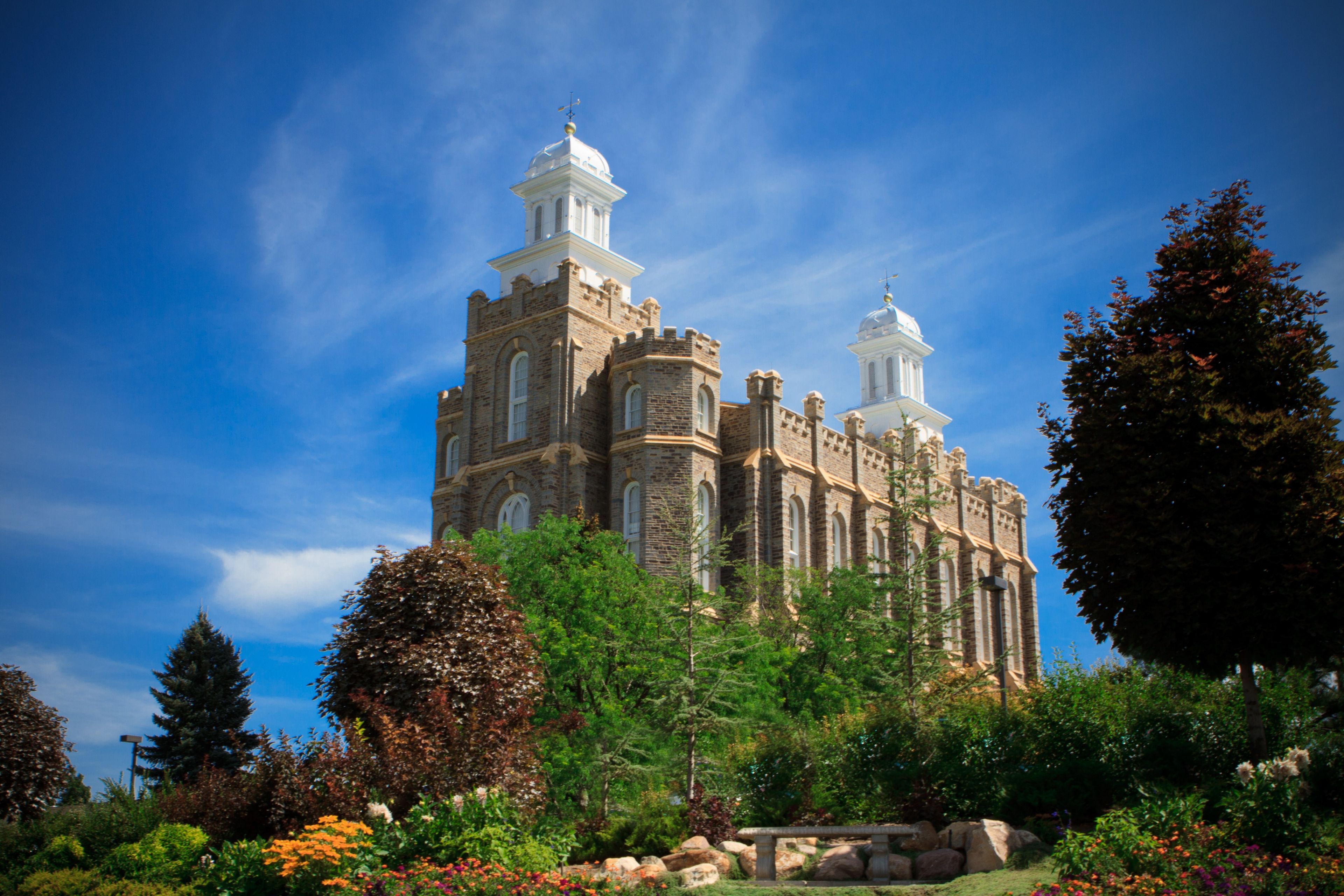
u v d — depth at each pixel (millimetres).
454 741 21203
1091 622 22609
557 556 36344
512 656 24953
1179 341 22281
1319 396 21625
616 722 28547
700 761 25094
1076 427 22938
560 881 16391
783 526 48906
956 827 19141
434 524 55250
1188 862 14953
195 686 59969
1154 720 22062
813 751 23406
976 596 63781
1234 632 20797
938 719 23125
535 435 50875
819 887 17781
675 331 49719
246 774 22047
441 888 15703
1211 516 20781
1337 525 20125
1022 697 24812
